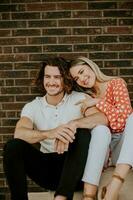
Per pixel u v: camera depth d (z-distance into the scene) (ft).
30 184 8.73
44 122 6.66
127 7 8.18
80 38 8.32
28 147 6.00
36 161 6.20
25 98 8.55
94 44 8.33
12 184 5.66
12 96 8.55
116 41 8.31
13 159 5.63
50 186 6.43
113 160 6.88
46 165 6.31
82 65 7.02
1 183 8.79
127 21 8.23
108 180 6.16
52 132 5.90
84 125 6.11
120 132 6.58
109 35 8.29
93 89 7.27
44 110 6.72
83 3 8.20
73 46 8.35
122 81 7.17
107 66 8.41
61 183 5.56
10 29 8.31
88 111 6.61
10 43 8.36
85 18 8.25
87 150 5.70
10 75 8.48
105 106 6.56
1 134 8.68
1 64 8.45
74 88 7.24
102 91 7.22
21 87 8.52
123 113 6.51
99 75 7.22
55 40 8.34
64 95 6.85
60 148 5.74
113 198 5.49
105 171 6.64
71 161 5.60
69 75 6.82
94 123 6.21
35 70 8.45
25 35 8.33
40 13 8.25
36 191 8.75
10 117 8.63
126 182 6.41
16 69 8.46
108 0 8.18
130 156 5.72
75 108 6.70
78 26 8.27
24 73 8.47
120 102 6.73
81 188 6.22
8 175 5.66
